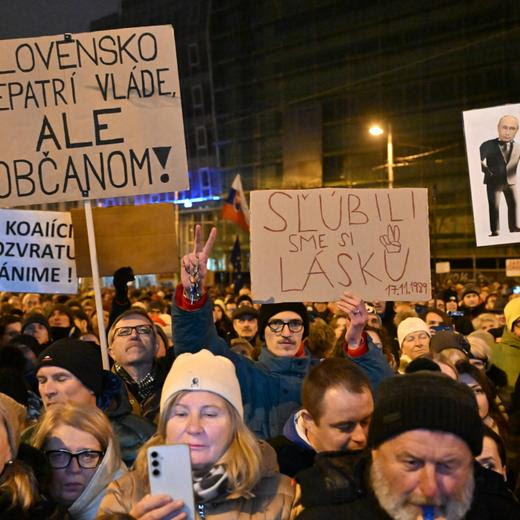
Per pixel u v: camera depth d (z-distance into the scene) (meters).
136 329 4.53
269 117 46.84
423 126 39.19
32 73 4.80
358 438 2.92
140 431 3.74
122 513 2.27
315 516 2.33
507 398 5.80
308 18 44.31
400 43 40.09
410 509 2.14
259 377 4.10
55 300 12.94
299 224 4.59
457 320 9.33
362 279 4.60
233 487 2.60
